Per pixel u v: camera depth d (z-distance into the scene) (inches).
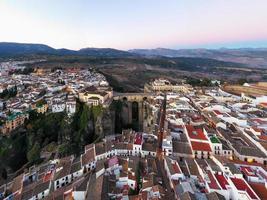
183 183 3159.5
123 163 4047.7
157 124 6003.9
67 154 5669.3
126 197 3085.6
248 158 4128.9
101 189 3257.9
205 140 4690.0
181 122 5782.5
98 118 7096.5
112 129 7726.4
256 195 2834.6
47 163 5007.4
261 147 4382.4
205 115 6402.6
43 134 6378.0
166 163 3818.9
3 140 5723.4
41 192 3663.9
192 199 2743.6
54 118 6993.1
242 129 5334.6
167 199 2970.0
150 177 3511.3
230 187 3053.6
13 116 6264.8
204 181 3307.1
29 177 4443.9
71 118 7027.6
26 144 6087.6
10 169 5413.4
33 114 6884.8
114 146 4645.7
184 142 4714.6
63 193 3464.6
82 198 3272.6
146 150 4483.3
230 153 4279.0
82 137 6550.2
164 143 4493.1
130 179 3467.0
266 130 5329.7
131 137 5132.9
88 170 4207.7
